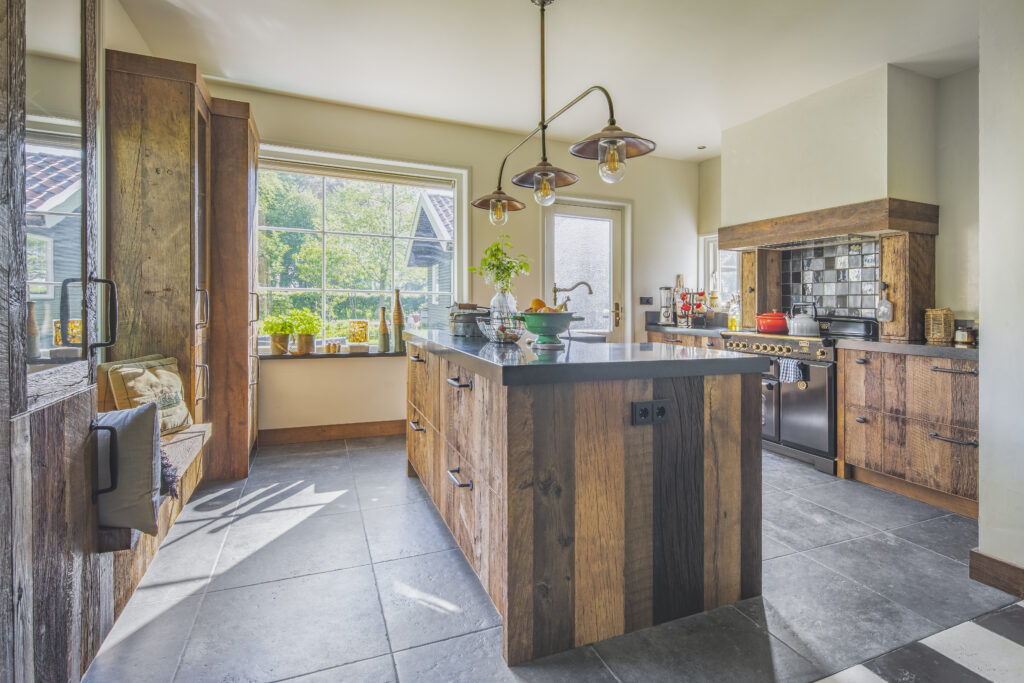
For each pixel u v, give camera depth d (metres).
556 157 4.57
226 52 3.02
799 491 2.95
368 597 1.86
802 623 1.69
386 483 3.04
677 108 3.74
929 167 3.17
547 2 2.46
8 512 0.99
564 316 2.03
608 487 1.61
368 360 4.08
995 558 1.90
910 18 2.57
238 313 3.06
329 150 3.78
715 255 5.14
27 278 1.06
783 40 2.80
